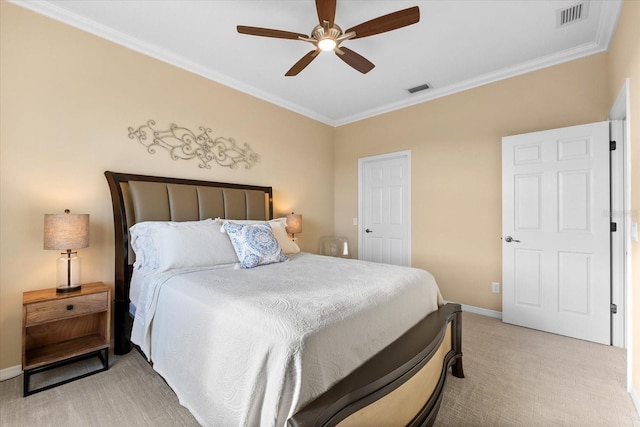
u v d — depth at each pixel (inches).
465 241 133.0
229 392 45.1
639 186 64.6
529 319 111.4
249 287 62.9
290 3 82.4
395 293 64.4
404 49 105.0
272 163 149.1
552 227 106.7
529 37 97.8
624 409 64.6
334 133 189.0
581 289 101.3
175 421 60.1
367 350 51.3
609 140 97.1
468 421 61.1
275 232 114.6
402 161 158.7
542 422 60.7
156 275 76.2
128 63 100.3
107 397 68.1
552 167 106.7
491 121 125.9
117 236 92.7
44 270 83.0
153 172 106.0
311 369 39.8
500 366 83.2
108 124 95.7
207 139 122.2
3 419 60.6
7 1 78.1
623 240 95.7
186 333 58.0
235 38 99.2
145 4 82.9
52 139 84.8
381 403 45.0
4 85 77.5
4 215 77.4
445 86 135.6
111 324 94.4
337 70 121.0
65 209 86.7
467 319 121.6
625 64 77.0
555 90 110.5
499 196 123.8
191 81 117.2
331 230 185.0
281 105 153.3
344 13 85.6
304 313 47.4
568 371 80.4
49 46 84.5
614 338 96.6
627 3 74.0
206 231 90.7
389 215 163.6
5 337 76.9
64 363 81.4
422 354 54.0
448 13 86.0
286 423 35.8
